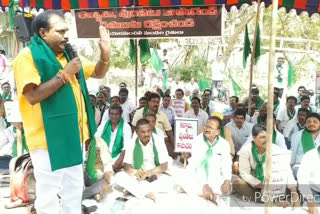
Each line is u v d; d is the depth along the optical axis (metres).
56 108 2.12
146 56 6.05
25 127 2.19
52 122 2.11
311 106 6.04
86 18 4.95
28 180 3.40
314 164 3.34
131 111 6.11
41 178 2.24
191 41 10.66
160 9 4.82
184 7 4.76
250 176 3.64
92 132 2.42
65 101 2.15
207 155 3.78
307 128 4.19
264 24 9.56
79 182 2.42
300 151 4.21
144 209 3.37
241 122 4.85
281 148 3.85
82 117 2.32
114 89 10.36
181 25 4.81
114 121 4.64
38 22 2.12
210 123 3.80
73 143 2.18
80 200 2.47
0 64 7.48
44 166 2.21
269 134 2.68
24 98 2.13
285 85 8.51
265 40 10.10
